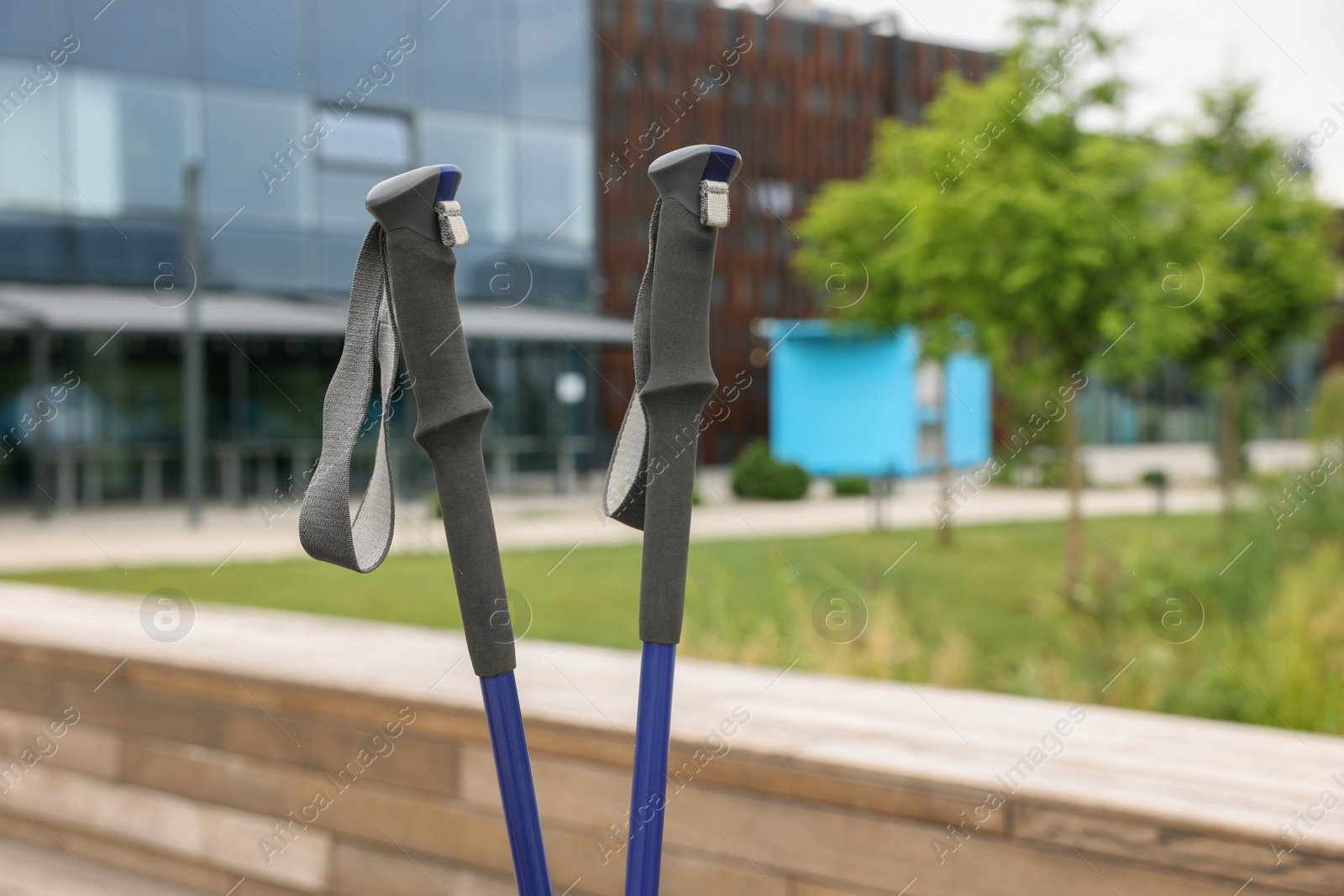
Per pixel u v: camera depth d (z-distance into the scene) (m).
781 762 1.70
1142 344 8.54
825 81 26.19
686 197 0.77
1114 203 8.36
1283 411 10.83
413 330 0.74
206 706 2.39
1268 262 10.83
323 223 16.00
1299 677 3.88
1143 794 1.47
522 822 0.80
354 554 0.70
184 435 16.59
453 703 2.03
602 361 19.97
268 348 16.84
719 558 9.45
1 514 14.82
